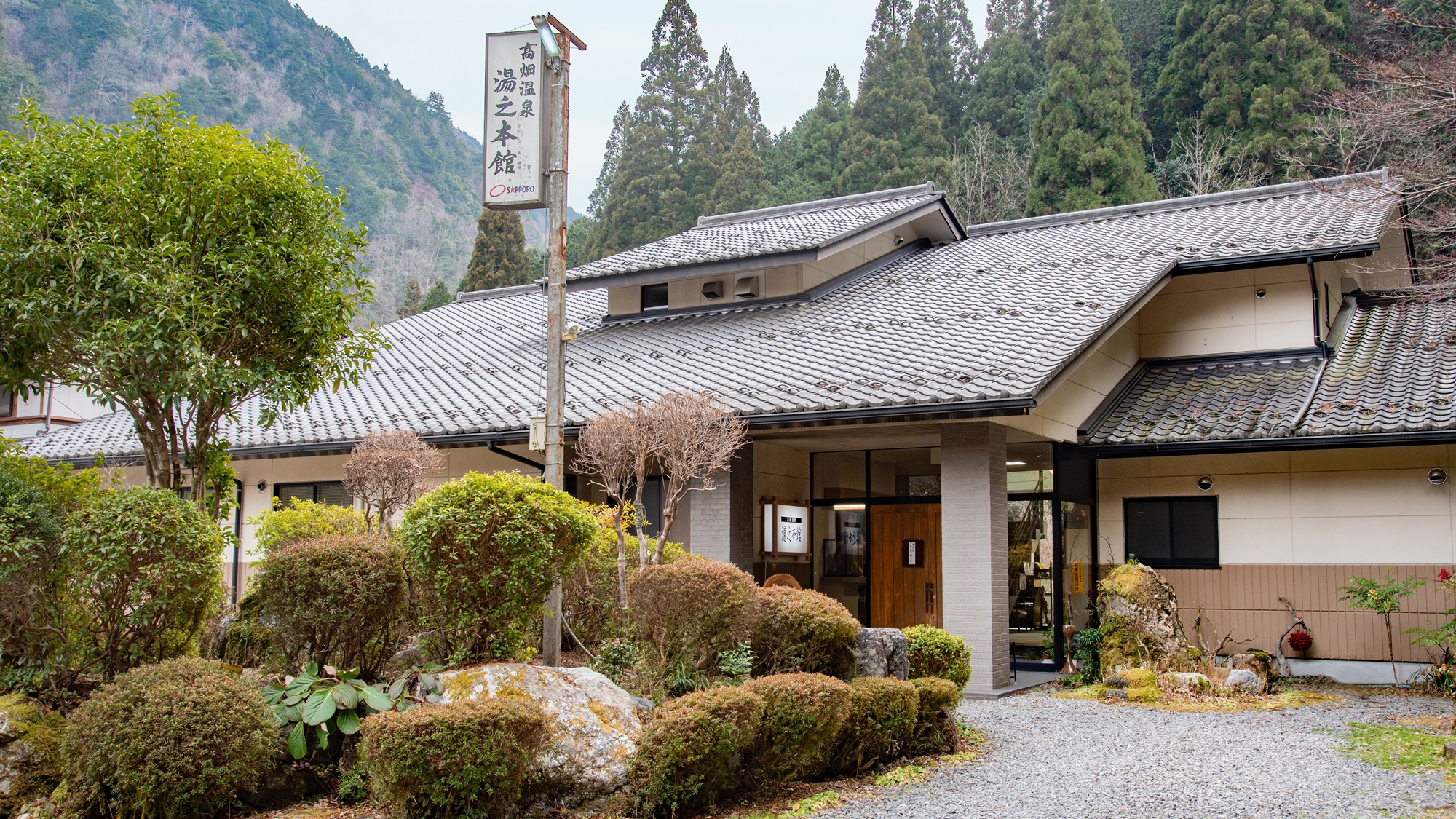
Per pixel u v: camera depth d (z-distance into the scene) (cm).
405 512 693
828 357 1284
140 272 700
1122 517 1355
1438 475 1183
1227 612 1283
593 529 707
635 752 612
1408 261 1620
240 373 739
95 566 637
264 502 1583
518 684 626
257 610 739
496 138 794
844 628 771
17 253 684
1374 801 622
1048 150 3036
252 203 753
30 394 1877
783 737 650
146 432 773
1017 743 827
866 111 3747
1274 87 2794
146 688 578
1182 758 758
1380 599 1137
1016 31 4247
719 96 3997
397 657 739
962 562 1116
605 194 4578
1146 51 3634
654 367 1393
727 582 725
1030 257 1642
